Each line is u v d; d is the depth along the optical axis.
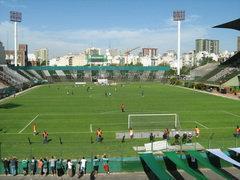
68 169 37.25
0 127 64.88
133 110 86.69
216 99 111.12
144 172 38.75
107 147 48.44
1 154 44.84
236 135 55.72
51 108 90.75
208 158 39.81
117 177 37.12
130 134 54.38
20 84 158.62
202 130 60.97
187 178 36.66
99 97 118.50
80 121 71.00
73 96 122.19
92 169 38.53
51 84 193.62
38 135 57.72
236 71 148.00
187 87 166.00
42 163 37.69
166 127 63.50
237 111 84.44
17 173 37.88
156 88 160.38
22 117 76.50
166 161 39.12
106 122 69.50
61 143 51.31
